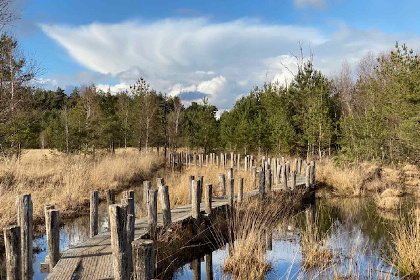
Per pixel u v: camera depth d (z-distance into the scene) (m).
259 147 24.64
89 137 22.62
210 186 9.12
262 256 6.83
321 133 21.73
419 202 12.42
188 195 11.60
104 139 24.88
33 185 12.83
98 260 5.85
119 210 4.32
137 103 29.72
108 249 6.43
